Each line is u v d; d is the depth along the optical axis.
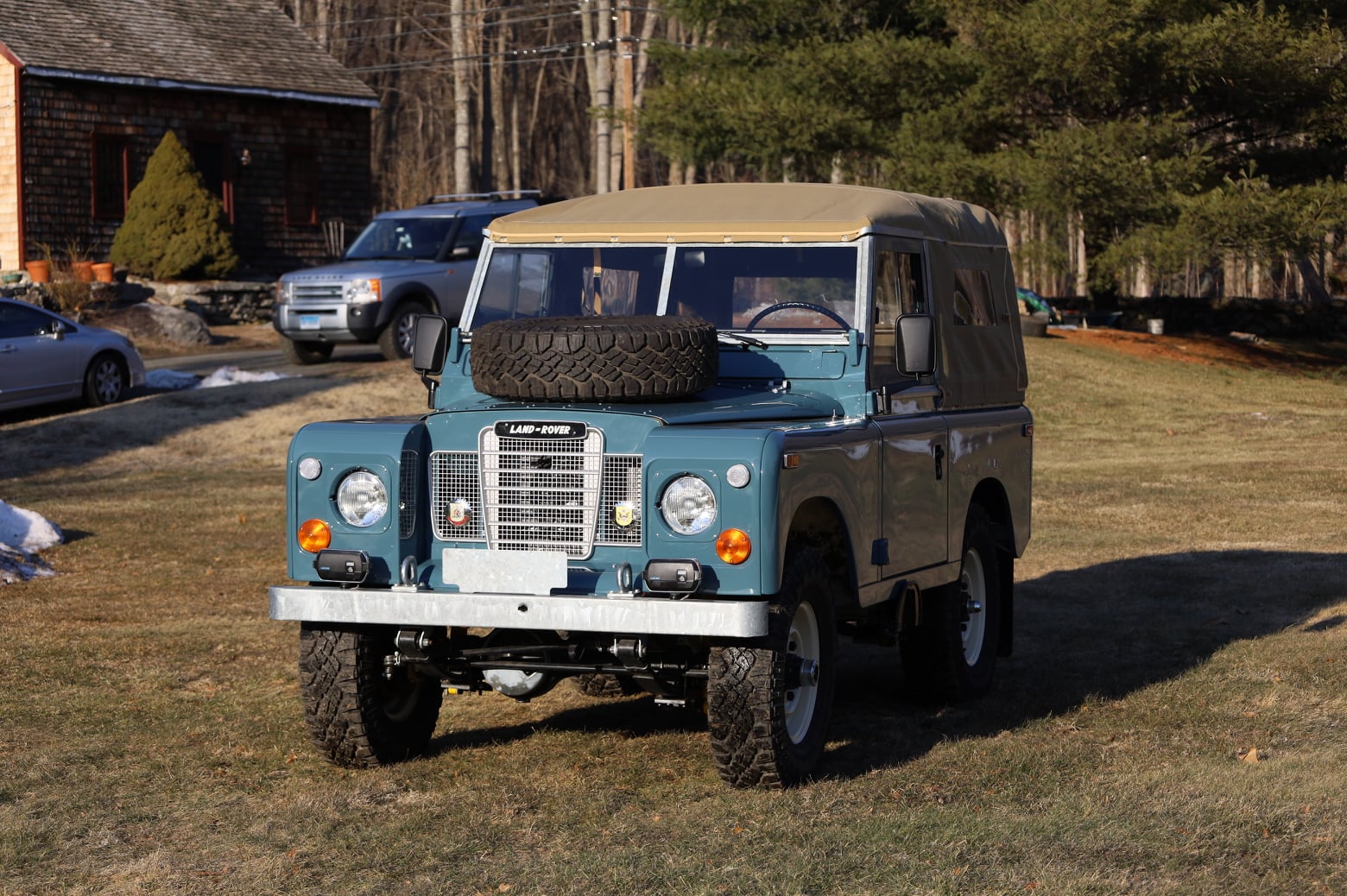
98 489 15.84
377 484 5.90
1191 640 8.91
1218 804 5.58
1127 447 21.02
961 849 5.10
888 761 6.37
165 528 13.57
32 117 31.47
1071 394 25.25
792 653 5.93
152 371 22.69
